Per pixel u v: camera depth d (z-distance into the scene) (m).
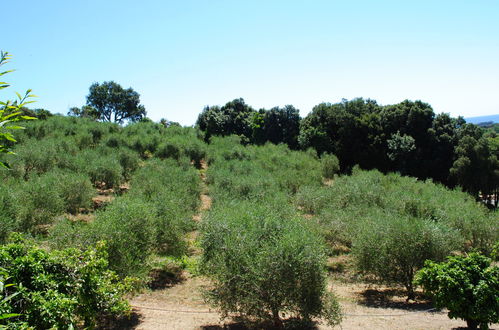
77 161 20.08
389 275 10.73
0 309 3.39
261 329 7.67
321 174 27.58
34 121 28.03
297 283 7.08
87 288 5.03
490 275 6.87
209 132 41.81
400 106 39.34
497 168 32.47
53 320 3.97
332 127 40.56
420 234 10.27
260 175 22.94
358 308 9.62
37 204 13.30
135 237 9.30
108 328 7.82
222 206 13.64
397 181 26.44
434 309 9.48
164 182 19.81
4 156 18.11
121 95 57.34
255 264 7.11
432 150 36.19
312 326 8.05
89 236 8.35
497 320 6.56
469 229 14.64
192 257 13.28
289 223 8.50
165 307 9.35
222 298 7.44
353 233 12.83
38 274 4.54
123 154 23.44
